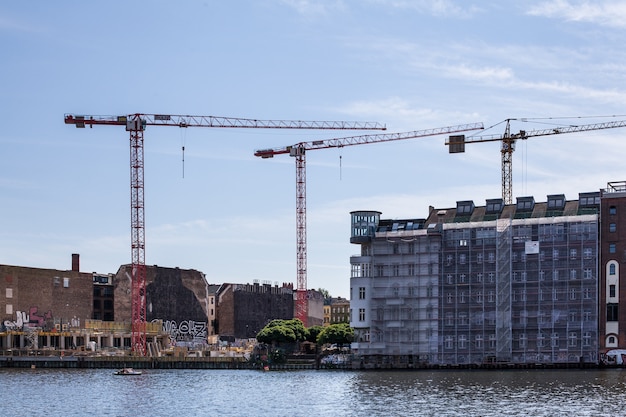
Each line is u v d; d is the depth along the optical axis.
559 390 153.00
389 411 128.50
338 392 159.50
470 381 176.88
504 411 125.19
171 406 140.88
